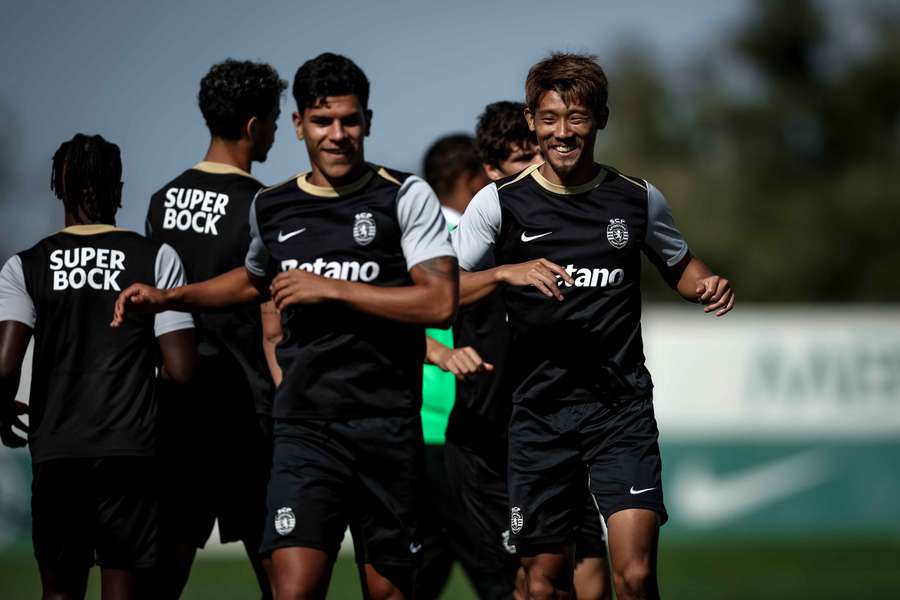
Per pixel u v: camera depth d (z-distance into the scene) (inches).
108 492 673.6
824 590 1284.4
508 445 749.3
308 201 635.5
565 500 697.0
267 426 752.3
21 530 1540.4
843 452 1790.1
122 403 676.7
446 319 617.0
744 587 1310.3
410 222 628.1
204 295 655.1
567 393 689.0
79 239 687.7
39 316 678.5
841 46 5059.1
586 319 679.1
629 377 684.1
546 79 670.5
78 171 697.6
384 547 638.5
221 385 749.9
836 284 4488.2
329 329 626.2
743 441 1792.6
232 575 1408.7
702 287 679.1
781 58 5093.5
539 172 695.7
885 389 1792.6
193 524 753.0
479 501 801.6
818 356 1798.7
